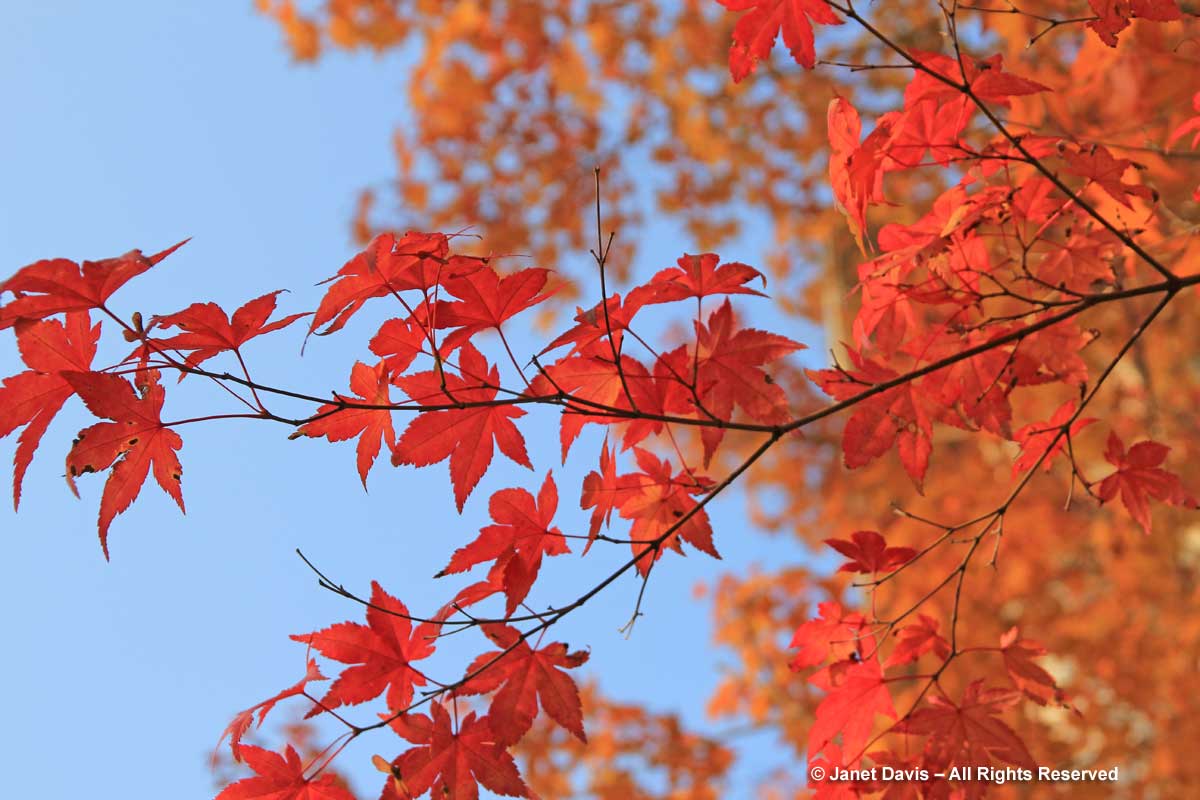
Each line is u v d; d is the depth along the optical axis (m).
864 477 3.51
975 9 1.23
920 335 1.30
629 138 3.47
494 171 3.51
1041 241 1.31
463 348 1.23
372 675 1.24
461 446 1.24
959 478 3.13
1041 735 2.31
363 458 1.24
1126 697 2.53
